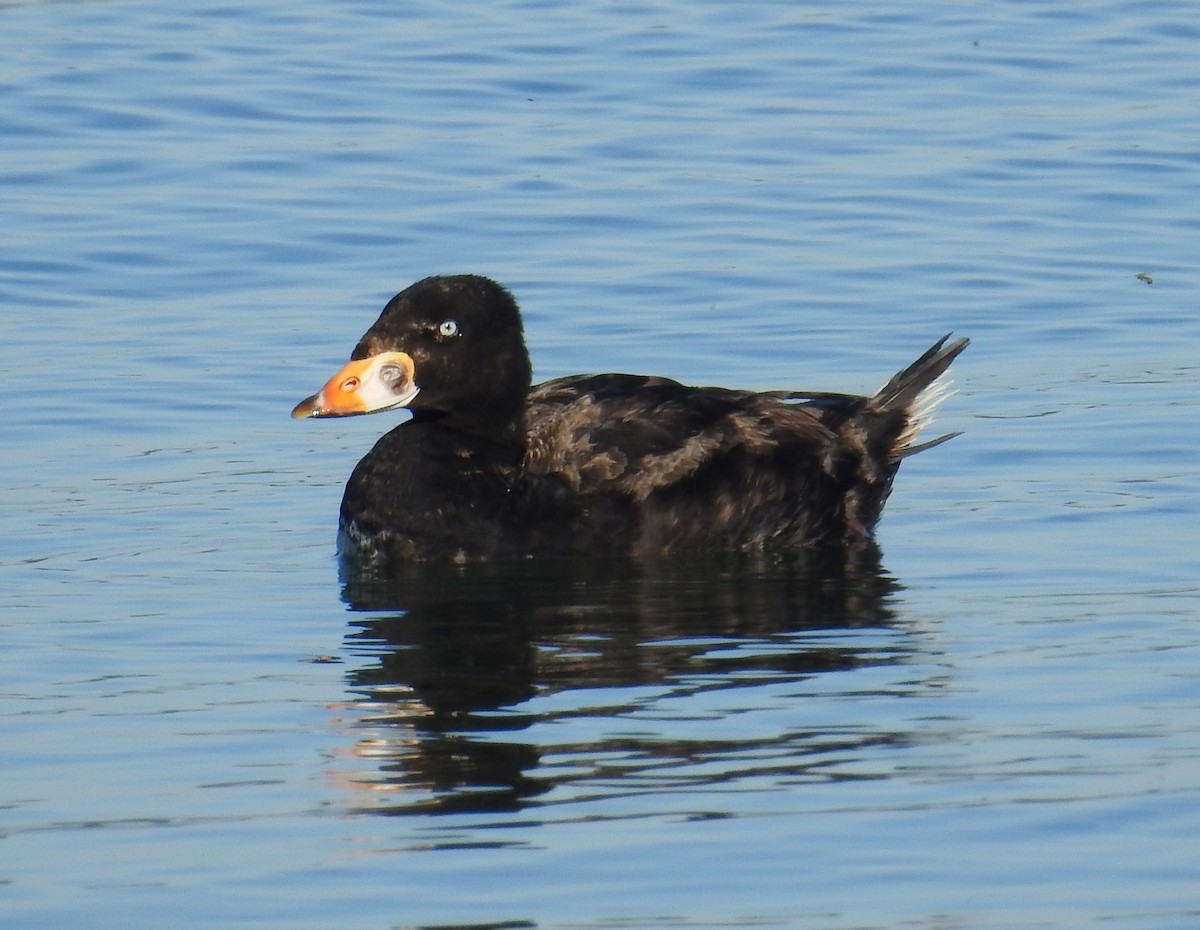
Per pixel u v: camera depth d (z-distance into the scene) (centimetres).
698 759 910
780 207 2034
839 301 1792
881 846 818
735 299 1795
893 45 2614
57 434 1504
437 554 1293
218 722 967
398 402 1319
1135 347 1683
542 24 2709
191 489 1401
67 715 980
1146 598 1153
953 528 1319
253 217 1998
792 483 1334
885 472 1371
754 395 1385
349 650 1084
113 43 2581
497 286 1344
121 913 773
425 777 895
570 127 2283
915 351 1683
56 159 2158
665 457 1320
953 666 1040
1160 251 1922
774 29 2681
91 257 1894
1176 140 2233
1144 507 1332
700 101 2386
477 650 1083
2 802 874
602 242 1938
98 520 1332
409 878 798
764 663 1052
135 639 1103
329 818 854
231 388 1608
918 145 2228
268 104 2350
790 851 815
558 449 1329
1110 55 2569
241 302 1803
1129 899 771
